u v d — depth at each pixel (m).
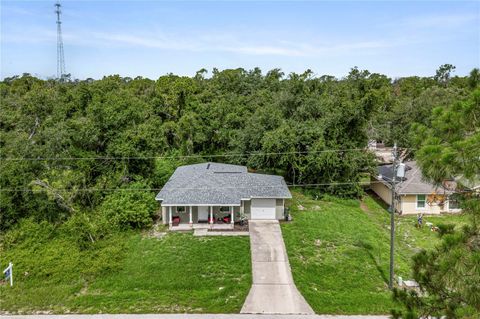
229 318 15.57
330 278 18.67
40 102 36.91
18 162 24.95
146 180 27.52
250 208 26.34
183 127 40.31
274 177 29.42
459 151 6.91
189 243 22.47
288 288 17.77
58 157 26.38
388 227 26.02
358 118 31.22
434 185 7.65
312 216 27.08
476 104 7.45
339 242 22.70
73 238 22.34
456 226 8.10
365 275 18.94
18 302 16.81
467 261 6.66
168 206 24.84
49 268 19.38
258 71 64.75
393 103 47.91
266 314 15.84
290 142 31.17
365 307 16.19
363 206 30.84
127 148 27.05
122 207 24.09
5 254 20.98
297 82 35.97
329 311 16.00
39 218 24.72
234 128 40.91
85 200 26.44
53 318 15.59
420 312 8.17
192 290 17.70
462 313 7.46
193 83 52.12
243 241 22.73
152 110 45.91
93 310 16.19
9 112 37.06
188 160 37.28
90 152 27.30
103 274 19.09
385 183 30.69
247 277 18.70
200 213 25.78
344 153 31.34
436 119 8.27
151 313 15.91
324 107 34.31
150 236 23.56
